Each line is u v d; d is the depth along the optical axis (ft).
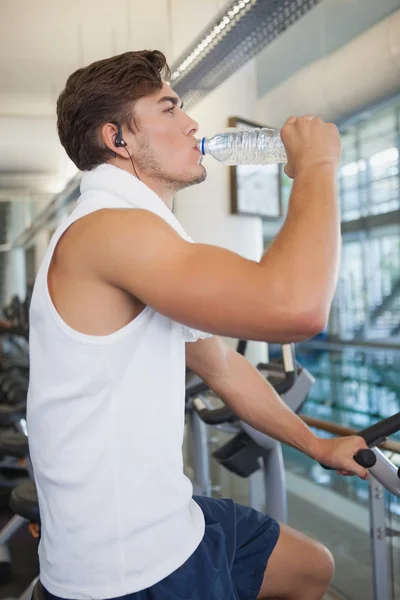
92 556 3.12
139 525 3.12
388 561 5.65
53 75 21.50
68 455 3.15
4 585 9.26
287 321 2.79
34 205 36.40
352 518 8.13
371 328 38.32
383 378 28.02
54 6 15.84
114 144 3.45
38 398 3.26
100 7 15.93
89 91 3.44
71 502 3.14
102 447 3.11
